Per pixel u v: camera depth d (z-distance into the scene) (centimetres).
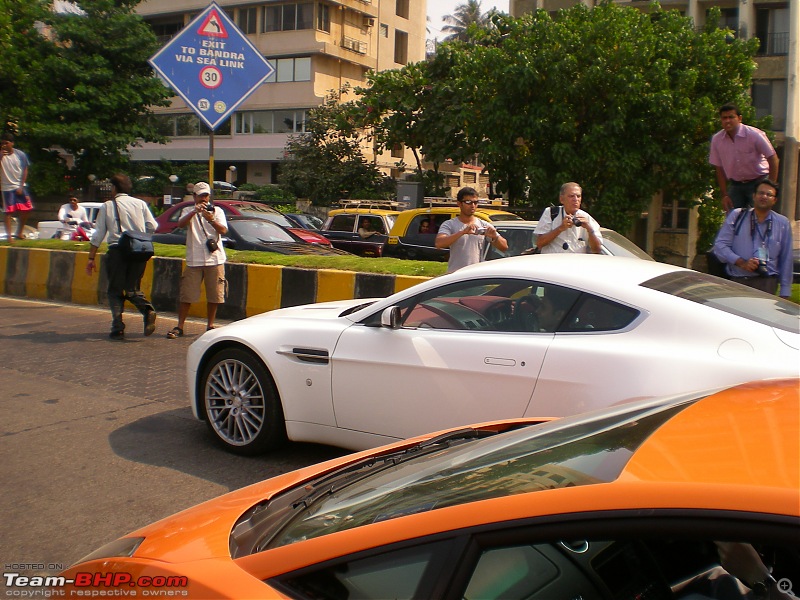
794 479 157
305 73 4200
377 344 499
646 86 1900
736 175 764
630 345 421
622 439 206
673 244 2609
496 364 453
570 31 1977
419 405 480
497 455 234
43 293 1339
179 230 1427
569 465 197
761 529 151
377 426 501
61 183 3278
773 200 652
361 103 2673
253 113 4388
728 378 390
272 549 207
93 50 3300
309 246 1373
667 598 195
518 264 483
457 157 2447
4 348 938
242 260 1123
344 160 3603
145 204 995
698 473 167
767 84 2684
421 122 2473
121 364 857
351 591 186
